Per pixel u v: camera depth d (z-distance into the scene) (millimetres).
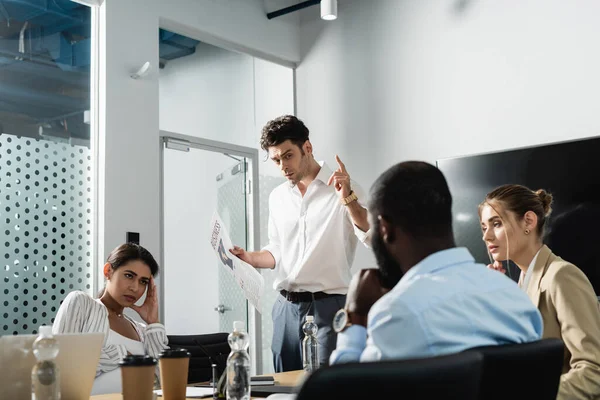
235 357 1655
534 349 1068
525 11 4281
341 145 5125
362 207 2824
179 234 4613
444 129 4582
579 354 1732
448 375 840
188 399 1868
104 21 4168
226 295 4879
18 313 3660
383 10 4988
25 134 3785
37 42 3906
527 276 2018
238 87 5145
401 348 1022
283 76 5457
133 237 4125
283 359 2961
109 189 4047
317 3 5039
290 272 3055
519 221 2033
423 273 1115
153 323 2764
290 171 2990
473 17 4512
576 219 3877
